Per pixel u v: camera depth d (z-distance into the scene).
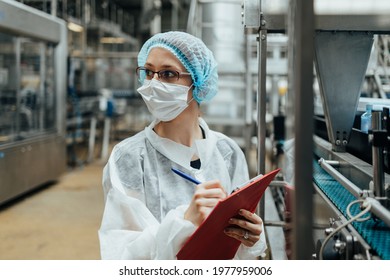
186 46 1.22
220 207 0.94
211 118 5.18
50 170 5.15
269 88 4.83
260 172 1.67
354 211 1.18
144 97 1.23
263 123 1.66
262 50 1.62
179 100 1.21
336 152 1.71
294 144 0.67
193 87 1.27
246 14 1.61
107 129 7.32
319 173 1.68
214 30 4.73
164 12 11.53
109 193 1.15
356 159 1.52
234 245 1.15
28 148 4.59
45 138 4.99
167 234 1.02
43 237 3.46
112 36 8.98
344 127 1.71
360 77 1.68
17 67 4.45
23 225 3.77
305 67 0.66
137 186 1.17
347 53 1.66
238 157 1.37
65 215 4.08
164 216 1.16
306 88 0.66
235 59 4.78
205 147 1.27
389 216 0.87
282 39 2.98
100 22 7.71
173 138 1.25
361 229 1.03
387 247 0.93
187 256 1.04
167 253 1.03
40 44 4.93
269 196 2.55
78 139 7.42
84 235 3.52
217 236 1.07
